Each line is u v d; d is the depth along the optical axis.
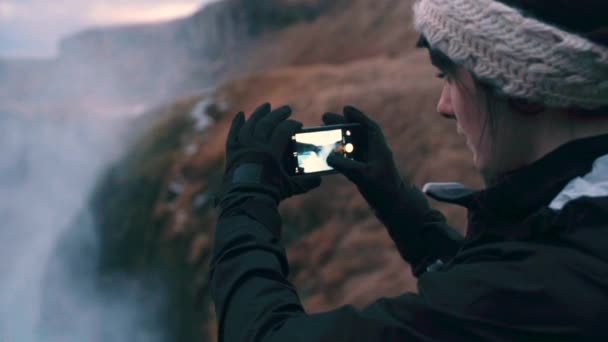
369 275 23.48
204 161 41.28
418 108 30.08
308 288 24.81
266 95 45.62
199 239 35.09
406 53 44.81
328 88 39.31
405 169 26.78
